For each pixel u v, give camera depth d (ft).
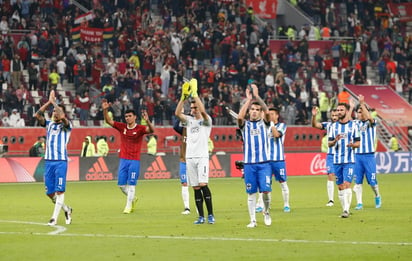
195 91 125.59
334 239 107.04
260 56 364.99
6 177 254.27
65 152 128.57
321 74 379.14
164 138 318.45
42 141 268.62
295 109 346.95
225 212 150.41
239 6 385.50
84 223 130.31
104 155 281.54
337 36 403.95
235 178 274.16
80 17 338.95
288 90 348.59
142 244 102.32
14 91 310.86
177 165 276.41
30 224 128.98
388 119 372.58
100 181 259.80
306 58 374.22
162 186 233.55
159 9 380.78
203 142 127.54
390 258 90.12
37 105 309.22
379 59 403.75
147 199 186.09
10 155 297.33
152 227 123.24
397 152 310.45
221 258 90.33
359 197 157.69
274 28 412.77
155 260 89.10
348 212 140.56
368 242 103.91
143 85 331.36
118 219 137.49
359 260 88.89
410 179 267.39
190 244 102.22
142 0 361.51
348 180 139.64
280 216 141.59
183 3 369.30
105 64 340.80
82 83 321.93
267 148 120.47
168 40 347.56
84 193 205.98
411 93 396.98
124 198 189.57
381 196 193.57
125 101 317.83
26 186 236.02
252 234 112.98
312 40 394.73
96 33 339.98
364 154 158.10
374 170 158.40
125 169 152.15
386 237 109.40
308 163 294.87
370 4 415.85
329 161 166.20
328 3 416.67
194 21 365.81
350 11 411.75
